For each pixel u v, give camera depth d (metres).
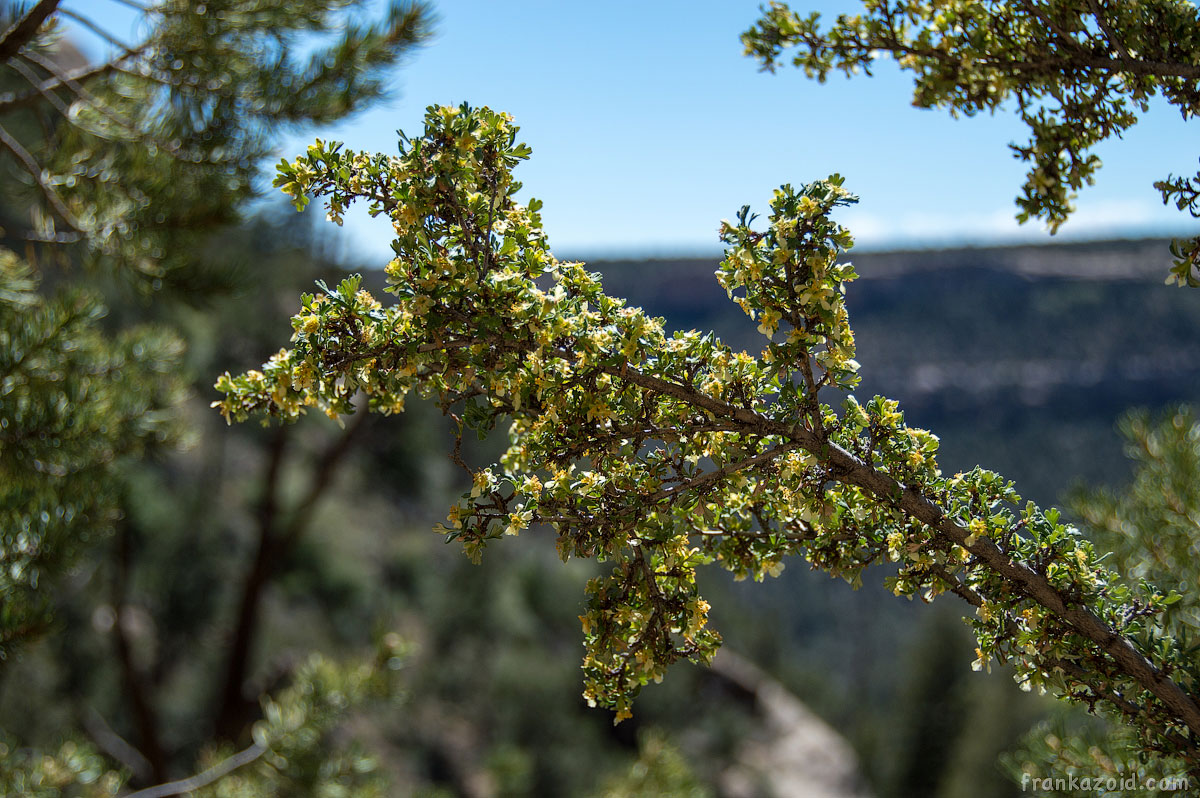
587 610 2.18
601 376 2.13
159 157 5.11
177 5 4.72
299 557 15.39
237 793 5.86
